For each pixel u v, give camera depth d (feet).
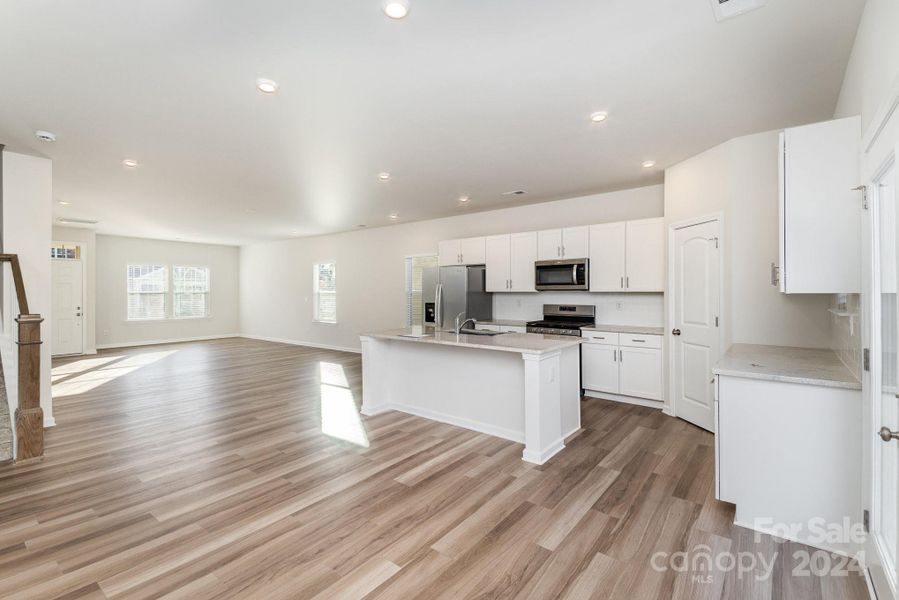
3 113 9.62
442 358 13.39
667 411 14.20
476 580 6.12
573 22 6.55
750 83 8.50
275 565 6.45
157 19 6.34
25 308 10.73
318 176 14.84
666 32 6.82
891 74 5.15
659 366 14.69
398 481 9.29
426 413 13.87
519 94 8.93
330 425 13.11
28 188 12.44
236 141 11.43
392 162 13.32
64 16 6.24
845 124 7.20
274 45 7.08
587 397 16.43
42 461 10.37
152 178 14.98
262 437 12.04
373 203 19.31
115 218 22.74
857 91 7.10
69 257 26.35
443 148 12.09
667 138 11.43
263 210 20.75
